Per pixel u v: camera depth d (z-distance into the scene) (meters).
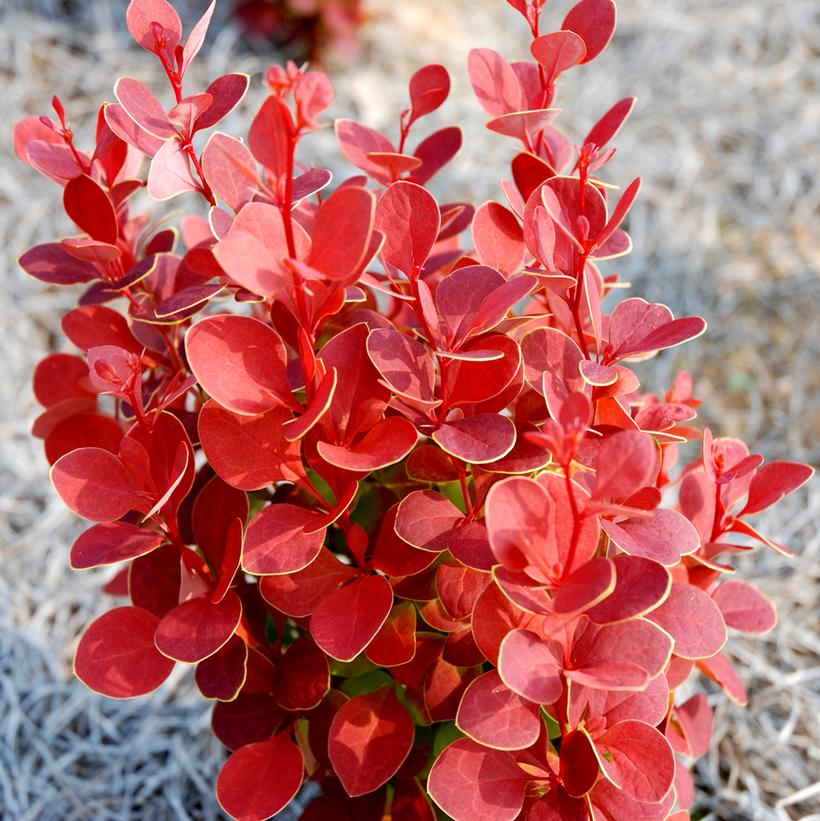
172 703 0.60
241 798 0.41
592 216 0.41
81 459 0.41
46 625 0.65
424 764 0.44
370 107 1.01
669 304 0.87
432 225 0.40
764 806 0.57
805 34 1.10
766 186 0.96
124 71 0.98
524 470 0.40
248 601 0.43
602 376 0.39
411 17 1.11
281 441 0.40
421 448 0.41
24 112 0.94
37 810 0.57
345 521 0.41
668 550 0.39
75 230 0.86
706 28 1.10
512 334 0.46
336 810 0.45
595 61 1.08
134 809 0.58
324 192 0.87
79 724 0.60
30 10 1.01
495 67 0.44
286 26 1.04
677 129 1.01
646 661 0.38
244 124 0.94
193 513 0.43
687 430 0.43
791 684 0.60
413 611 0.42
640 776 0.39
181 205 0.86
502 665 0.37
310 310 0.38
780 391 0.81
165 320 0.43
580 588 0.37
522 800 0.40
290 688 0.43
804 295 0.88
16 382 0.78
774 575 0.67
